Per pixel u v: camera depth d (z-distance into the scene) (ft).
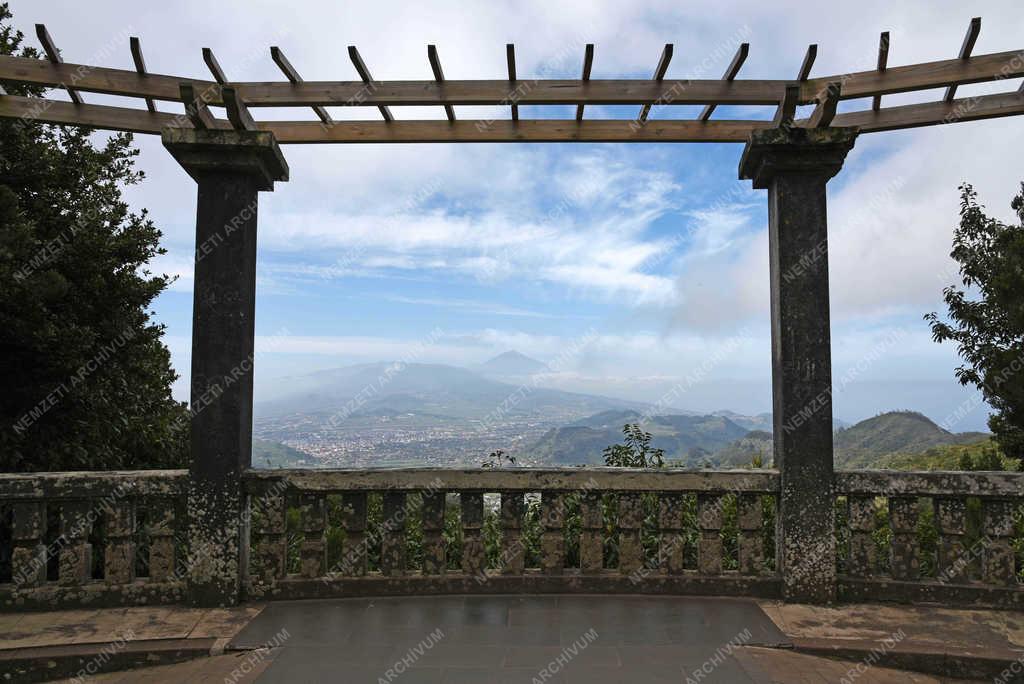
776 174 14.53
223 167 13.96
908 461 43.32
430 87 13.85
